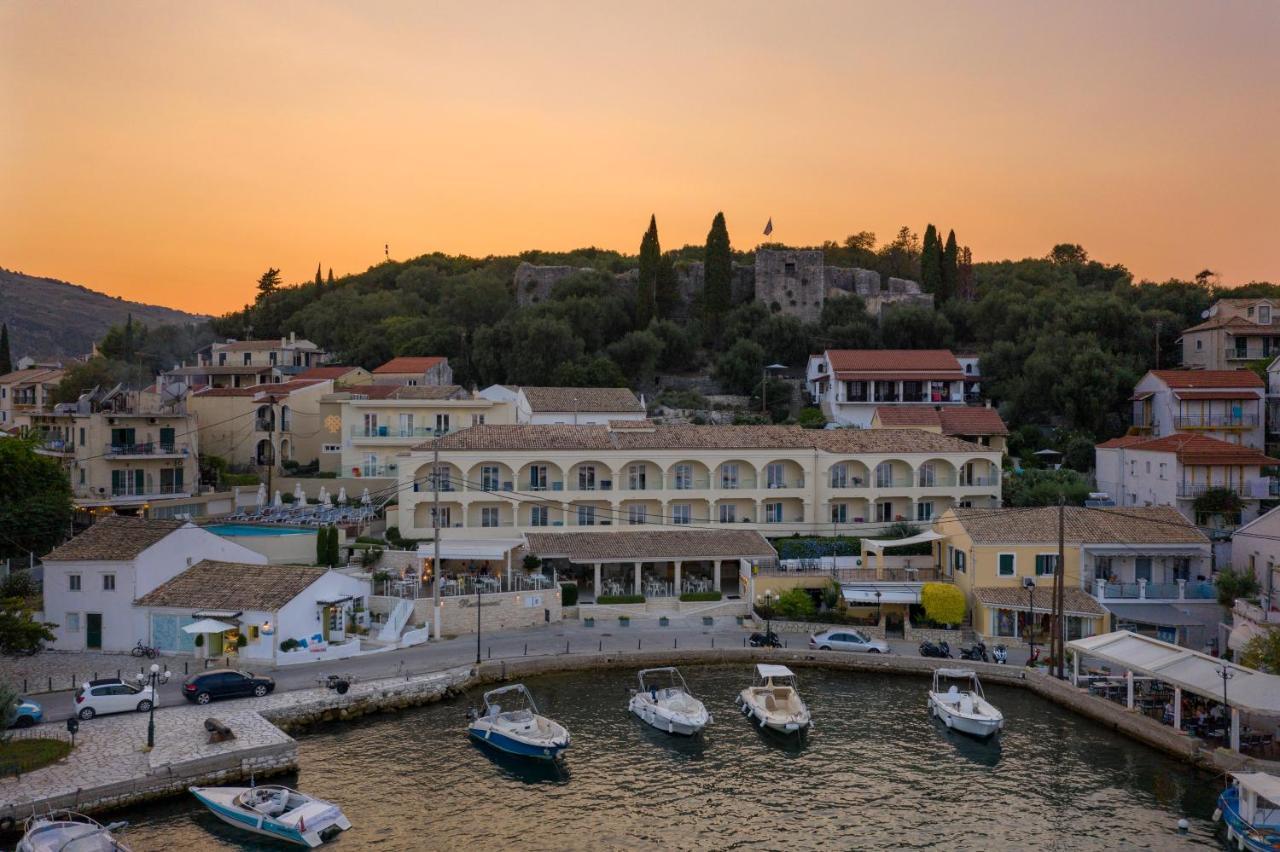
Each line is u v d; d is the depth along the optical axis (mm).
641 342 129750
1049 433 105500
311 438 104250
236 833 38375
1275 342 106062
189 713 49094
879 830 39750
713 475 82062
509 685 56188
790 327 134250
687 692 54875
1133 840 38906
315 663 59188
